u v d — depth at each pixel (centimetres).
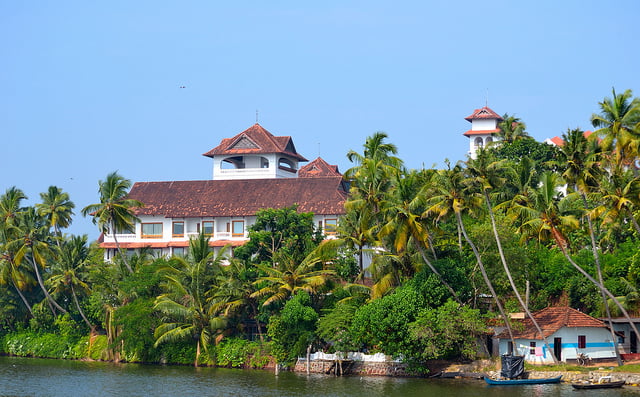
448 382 9125
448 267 9481
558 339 9406
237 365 10925
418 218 9325
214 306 10981
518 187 10444
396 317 9269
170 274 11700
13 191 13962
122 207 12631
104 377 10106
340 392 8581
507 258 9638
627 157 9194
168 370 10781
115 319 11700
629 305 9625
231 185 14350
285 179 14188
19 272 13212
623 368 9000
